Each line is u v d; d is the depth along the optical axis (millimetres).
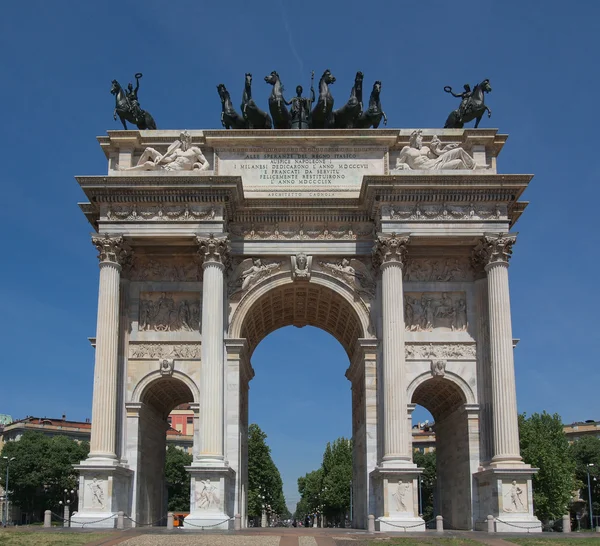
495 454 56562
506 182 59406
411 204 59875
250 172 64562
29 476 144625
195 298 62062
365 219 62812
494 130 63906
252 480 165125
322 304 67375
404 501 54000
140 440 60156
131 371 60500
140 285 62094
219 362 57438
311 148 64875
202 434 55844
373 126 66688
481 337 60875
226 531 50281
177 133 64625
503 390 57062
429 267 62781
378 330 60875
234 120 67000
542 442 113500
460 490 61188
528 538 46125
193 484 54281
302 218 62719
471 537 47031
